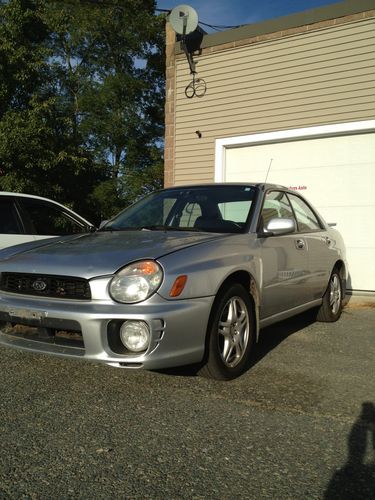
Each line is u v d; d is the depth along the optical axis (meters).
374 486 2.30
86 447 2.64
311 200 8.27
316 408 3.20
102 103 22.41
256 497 2.20
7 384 3.54
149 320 2.98
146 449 2.63
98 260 3.27
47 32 15.14
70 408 3.14
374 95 7.59
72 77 23.22
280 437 2.79
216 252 3.53
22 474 2.36
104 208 19.03
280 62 8.37
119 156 24.00
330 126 7.93
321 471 2.43
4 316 3.41
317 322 5.84
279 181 8.56
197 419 3.01
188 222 4.34
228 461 2.51
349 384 3.65
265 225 4.28
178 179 9.47
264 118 8.54
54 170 14.54
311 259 4.98
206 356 3.45
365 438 2.79
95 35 22.80
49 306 3.19
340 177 8.02
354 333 5.29
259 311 3.99
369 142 7.78
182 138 9.41
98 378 3.68
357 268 7.89
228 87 8.90
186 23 8.91
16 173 13.29
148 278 3.08
